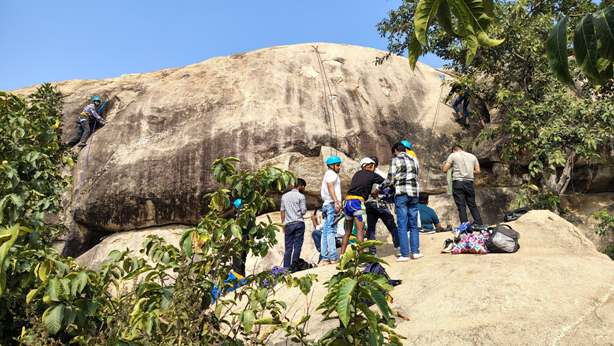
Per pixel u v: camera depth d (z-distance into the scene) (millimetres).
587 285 5258
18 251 3281
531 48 10836
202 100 13484
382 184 7219
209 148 12453
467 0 1525
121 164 12602
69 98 14578
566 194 12414
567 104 10625
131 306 3311
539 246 7332
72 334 3266
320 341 2930
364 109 13695
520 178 12570
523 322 4578
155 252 3615
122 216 12422
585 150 10352
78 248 12648
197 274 3510
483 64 11852
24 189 4129
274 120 12773
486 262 6258
